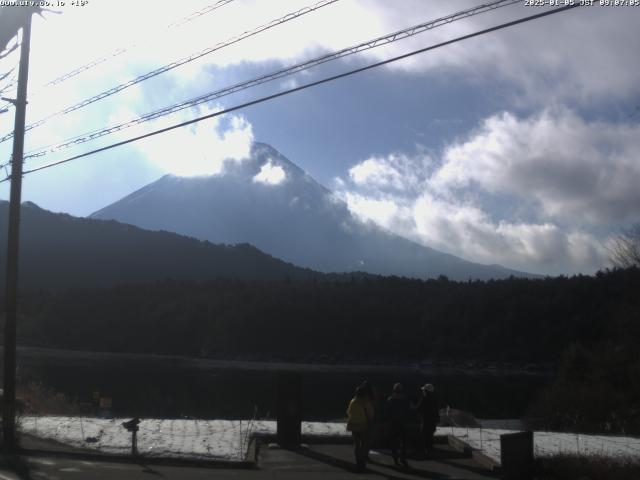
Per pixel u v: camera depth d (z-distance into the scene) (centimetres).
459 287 13312
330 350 12331
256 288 14212
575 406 3703
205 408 4516
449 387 7900
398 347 12119
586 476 1367
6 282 1814
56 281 17538
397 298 13538
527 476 1334
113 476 1338
